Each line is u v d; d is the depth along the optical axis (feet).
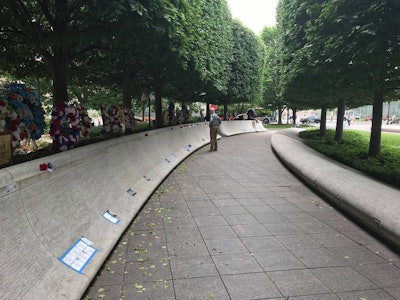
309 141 46.03
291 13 39.91
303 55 30.07
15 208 8.94
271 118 184.55
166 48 21.48
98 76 37.45
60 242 10.64
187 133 47.09
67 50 20.47
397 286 10.80
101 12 18.19
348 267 12.07
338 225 16.49
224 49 53.57
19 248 8.66
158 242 14.06
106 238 13.21
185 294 10.16
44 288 8.76
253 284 10.79
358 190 17.83
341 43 21.67
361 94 30.94
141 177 22.67
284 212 18.47
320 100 48.11
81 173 14.02
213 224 16.37
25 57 26.37
